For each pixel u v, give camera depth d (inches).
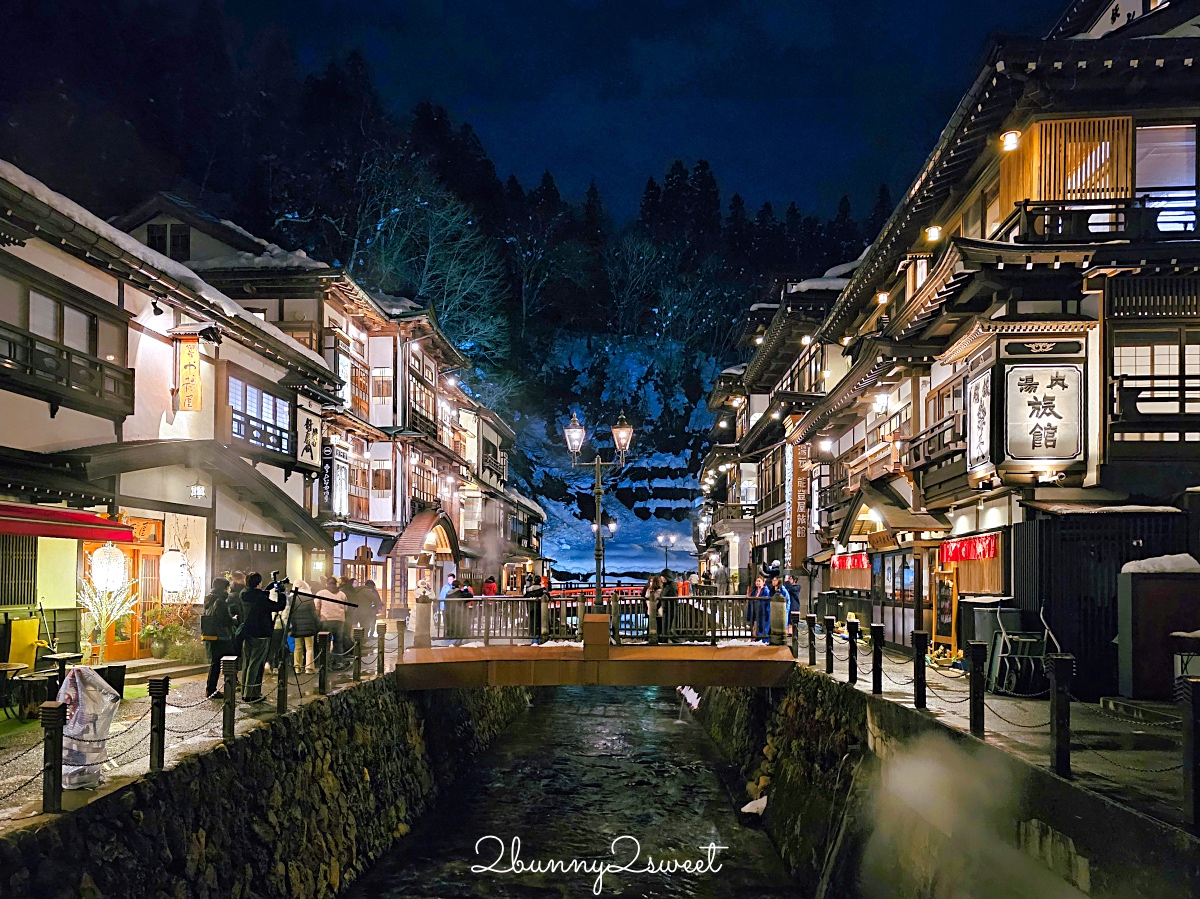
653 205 3511.3
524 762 749.9
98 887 236.2
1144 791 243.9
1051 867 249.6
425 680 595.8
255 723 381.7
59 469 500.1
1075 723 386.0
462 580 1305.4
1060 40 560.1
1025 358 573.3
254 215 2004.2
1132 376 556.4
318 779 425.7
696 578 1657.2
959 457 647.1
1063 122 595.2
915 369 784.3
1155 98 582.6
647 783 682.2
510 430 2137.1
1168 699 442.3
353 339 1213.1
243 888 323.9
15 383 477.4
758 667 617.0
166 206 1099.9
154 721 285.3
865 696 444.5
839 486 1108.5
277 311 1086.4
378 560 1163.9
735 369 1795.0
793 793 532.4
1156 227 565.9
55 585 502.9
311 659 643.5
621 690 1252.5
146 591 605.0
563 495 2652.6
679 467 2738.7
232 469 663.8
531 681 605.6
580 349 2928.2
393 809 524.4
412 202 2186.3
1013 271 573.9
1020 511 571.2
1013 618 522.0
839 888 393.4
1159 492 549.3
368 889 443.8
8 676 414.3
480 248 2588.6
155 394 631.2
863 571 957.2
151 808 273.6
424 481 1441.9
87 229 521.0
